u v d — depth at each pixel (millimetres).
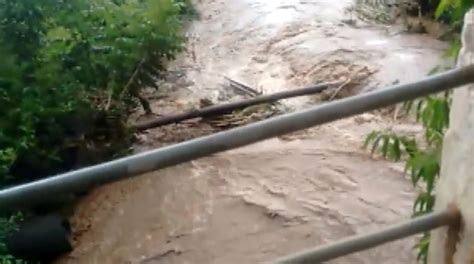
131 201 5242
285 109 6359
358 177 5082
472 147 1381
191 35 8000
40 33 5594
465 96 1423
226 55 7547
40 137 5359
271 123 1113
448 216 1431
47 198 1033
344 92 6512
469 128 1400
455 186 1457
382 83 6441
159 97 6730
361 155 5316
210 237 4762
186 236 4812
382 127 5570
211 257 4582
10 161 5023
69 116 5449
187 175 5395
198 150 1085
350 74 6668
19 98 5324
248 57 7473
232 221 4863
